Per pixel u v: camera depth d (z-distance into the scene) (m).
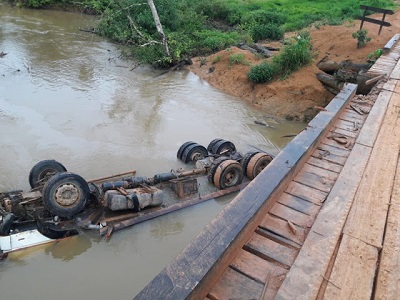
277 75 16.58
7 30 23.53
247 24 24.81
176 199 8.86
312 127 5.90
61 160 10.38
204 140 12.49
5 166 9.82
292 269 3.15
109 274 6.85
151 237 7.78
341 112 7.32
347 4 29.30
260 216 3.83
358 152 5.41
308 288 2.96
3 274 6.61
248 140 12.79
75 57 19.81
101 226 7.64
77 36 23.92
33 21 26.58
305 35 19.78
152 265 7.13
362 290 2.96
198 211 8.63
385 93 8.59
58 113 13.24
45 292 6.36
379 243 3.50
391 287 3.00
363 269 3.18
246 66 17.83
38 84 15.66
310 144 5.23
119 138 12.01
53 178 7.37
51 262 6.98
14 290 6.34
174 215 8.42
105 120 13.15
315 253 3.36
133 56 20.73
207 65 19.67
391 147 5.63
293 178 4.82
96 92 15.58
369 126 6.42
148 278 6.83
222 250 3.06
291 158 4.74
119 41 23.23
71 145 11.24
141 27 21.78
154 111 14.39
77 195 7.58
